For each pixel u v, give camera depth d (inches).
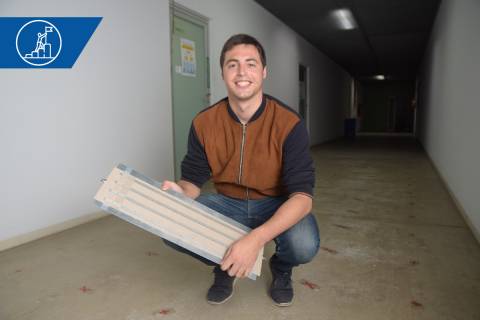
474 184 90.9
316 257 74.3
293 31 269.3
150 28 118.8
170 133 130.6
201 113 54.4
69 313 53.5
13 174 79.4
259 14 208.2
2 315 52.8
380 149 319.0
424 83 339.6
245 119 50.6
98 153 100.7
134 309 54.7
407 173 183.6
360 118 692.1
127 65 109.7
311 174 48.1
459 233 89.0
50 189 87.7
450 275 65.6
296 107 282.7
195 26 146.8
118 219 100.1
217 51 163.0
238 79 46.4
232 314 53.2
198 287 61.7
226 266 40.4
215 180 56.8
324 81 378.9
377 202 121.9
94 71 98.2
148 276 65.7
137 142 114.9
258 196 55.7
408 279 64.2
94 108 98.7
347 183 157.1
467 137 104.5
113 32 103.9
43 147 85.5
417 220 100.7
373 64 443.2
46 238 85.0
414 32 273.7
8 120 77.9
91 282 63.3
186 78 142.4
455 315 52.5
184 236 41.1
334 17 235.0
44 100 85.4
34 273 66.7
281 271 56.3
